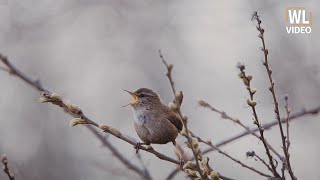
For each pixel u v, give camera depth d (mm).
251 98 6176
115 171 8195
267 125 7477
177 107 5688
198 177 6148
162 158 6746
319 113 7461
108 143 8180
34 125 14820
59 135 14594
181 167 6539
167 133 9266
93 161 9195
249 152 6320
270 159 6172
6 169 5977
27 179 13398
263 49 6266
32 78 6906
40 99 6215
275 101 6215
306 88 11891
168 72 5613
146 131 9344
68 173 13672
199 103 7418
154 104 9312
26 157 14258
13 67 6820
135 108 9406
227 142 7422
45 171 13906
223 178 6672
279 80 12297
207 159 6141
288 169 6129
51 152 14188
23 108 15039
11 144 14445
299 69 12141
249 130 7125
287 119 6344
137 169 8094
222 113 7398
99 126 6434
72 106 6289
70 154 13953
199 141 6824
